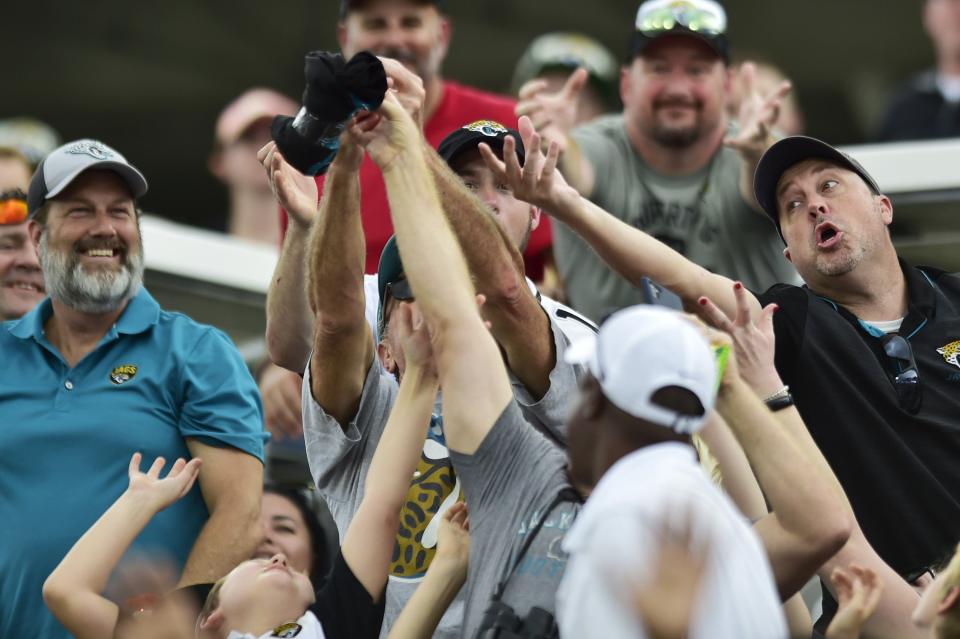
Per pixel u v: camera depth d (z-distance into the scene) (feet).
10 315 74.84
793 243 61.00
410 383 48.73
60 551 59.77
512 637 43.86
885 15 160.04
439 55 79.66
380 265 54.60
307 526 64.85
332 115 47.42
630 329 43.34
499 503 46.21
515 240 60.80
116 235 64.75
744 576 40.11
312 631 47.93
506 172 56.65
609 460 42.91
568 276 75.51
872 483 56.03
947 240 75.72
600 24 160.15
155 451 61.82
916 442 56.85
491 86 159.74
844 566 51.57
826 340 58.18
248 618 51.80
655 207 75.97
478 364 46.85
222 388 63.36
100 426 61.57
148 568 56.39
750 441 45.55
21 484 60.75
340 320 52.24
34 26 159.94
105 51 161.27
